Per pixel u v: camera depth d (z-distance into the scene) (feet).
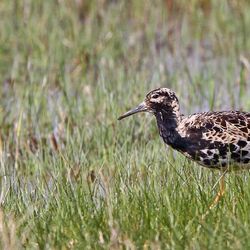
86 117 54.13
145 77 60.34
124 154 46.01
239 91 58.39
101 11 73.05
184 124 41.50
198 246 32.58
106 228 35.06
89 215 36.63
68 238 34.83
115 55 67.00
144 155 45.44
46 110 54.85
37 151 48.96
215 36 70.08
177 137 41.60
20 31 69.21
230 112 41.14
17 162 48.65
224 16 72.18
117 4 74.74
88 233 34.68
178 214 35.65
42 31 69.41
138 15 73.51
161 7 73.82
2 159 47.21
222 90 60.23
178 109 42.14
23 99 55.57
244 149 40.01
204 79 61.46
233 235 33.22
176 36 71.61
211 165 41.01
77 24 70.90
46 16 70.64
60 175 42.34
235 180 38.88
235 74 63.41
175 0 74.74
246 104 56.03
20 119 51.75
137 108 43.24
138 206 36.63
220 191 38.70
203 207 36.58
